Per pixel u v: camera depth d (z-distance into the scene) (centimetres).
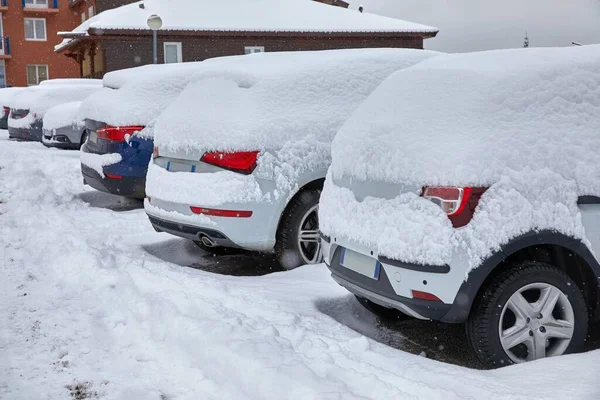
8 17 4794
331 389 321
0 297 503
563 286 381
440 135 384
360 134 430
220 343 376
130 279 507
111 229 763
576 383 326
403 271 379
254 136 547
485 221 364
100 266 545
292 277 537
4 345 409
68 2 4909
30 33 4869
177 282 495
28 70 4888
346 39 3684
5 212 812
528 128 386
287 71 590
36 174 1075
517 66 409
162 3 3684
